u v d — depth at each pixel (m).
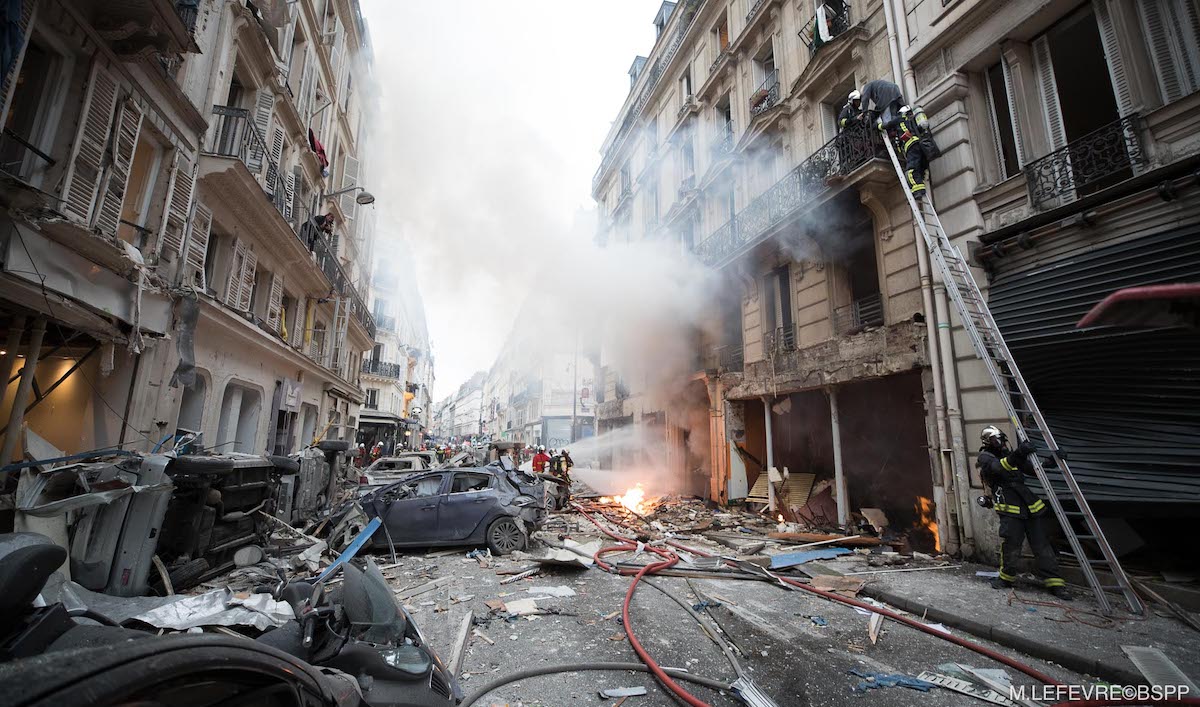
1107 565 5.53
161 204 6.89
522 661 3.90
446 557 7.52
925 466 8.41
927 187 7.84
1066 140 6.55
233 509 6.00
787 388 10.68
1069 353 5.84
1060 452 5.25
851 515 9.54
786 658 3.98
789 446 12.09
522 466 18.27
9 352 5.25
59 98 5.24
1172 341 5.04
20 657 1.55
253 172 9.16
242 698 1.24
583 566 6.71
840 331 9.72
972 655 4.05
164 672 1.01
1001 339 6.12
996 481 5.73
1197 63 5.48
